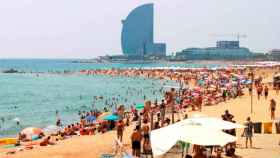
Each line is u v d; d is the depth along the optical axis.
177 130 16.67
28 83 118.25
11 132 40.09
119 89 95.31
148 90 90.56
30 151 27.50
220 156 21.31
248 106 46.25
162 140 16.20
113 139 30.20
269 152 22.80
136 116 40.28
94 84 113.25
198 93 62.25
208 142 15.88
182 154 19.92
